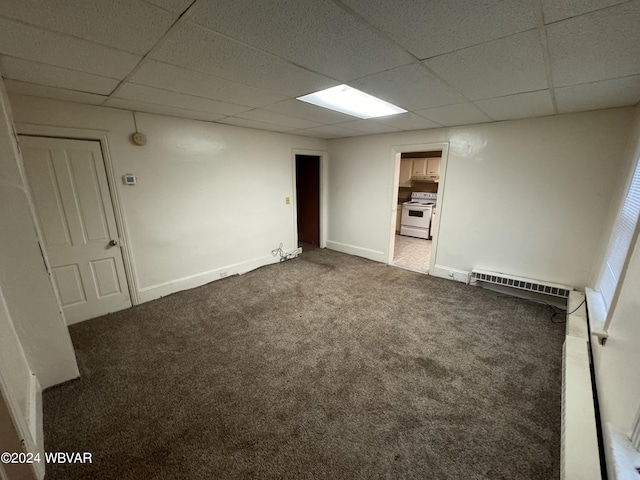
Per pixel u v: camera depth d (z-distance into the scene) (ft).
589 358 6.21
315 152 16.35
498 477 4.46
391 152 14.02
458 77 5.93
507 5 3.41
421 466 4.64
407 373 6.82
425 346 7.90
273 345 7.95
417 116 9.78
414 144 13.05
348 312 9.85
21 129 7.38
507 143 10.34
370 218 15.65
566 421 4.57
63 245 8.52
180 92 7.13
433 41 4.38
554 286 9.86
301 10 3.56
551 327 8.82
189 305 10.33
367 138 14.88
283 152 14.58
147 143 9.73
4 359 4.31
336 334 8.50
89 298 9.23
